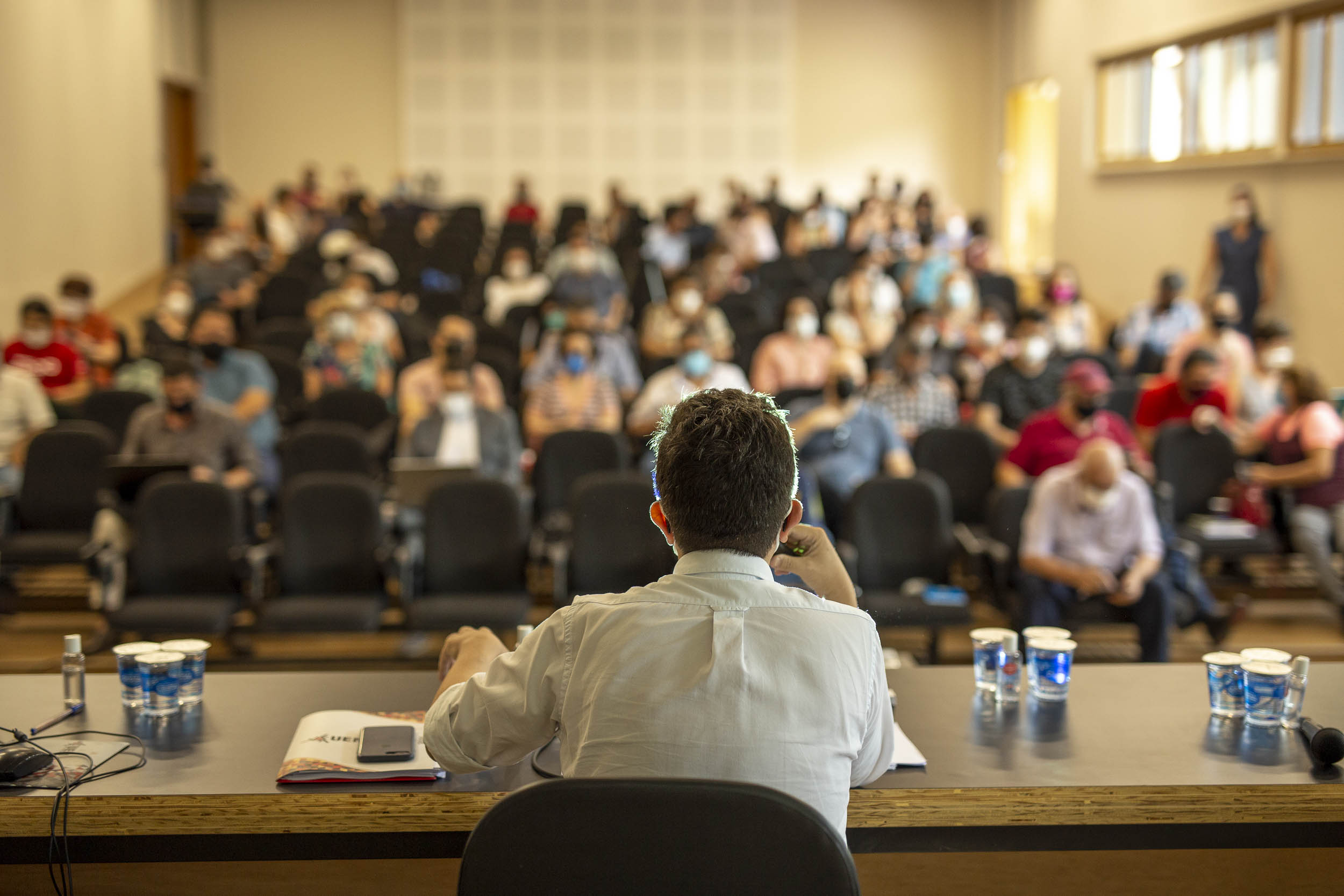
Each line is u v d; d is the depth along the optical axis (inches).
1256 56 383.2
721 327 315.9
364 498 176.4
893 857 83.5
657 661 53.3
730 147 685.9
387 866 81.4
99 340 312.2
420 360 321.1
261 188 677.9
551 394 243.0
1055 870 84.0
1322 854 84.4
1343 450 206.8
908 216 549.6
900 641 191.9
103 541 183.3
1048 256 613.6
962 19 676.1
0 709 81.9
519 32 676.1
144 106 544.4
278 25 670.5
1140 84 474.0
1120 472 170.4
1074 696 85.8
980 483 213.5
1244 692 80.7
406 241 506.9
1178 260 435.2
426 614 164.7
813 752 52.6
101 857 67.0
